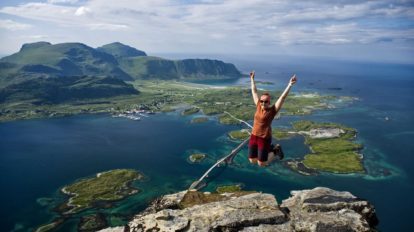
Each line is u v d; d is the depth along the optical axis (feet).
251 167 541.75
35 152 644.27
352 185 484.33
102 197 449.48
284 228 83.05
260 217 85.15
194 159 588.50
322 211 92.22
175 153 628.28
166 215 87.04
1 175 524.93
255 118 67.87
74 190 471.62
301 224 84.53
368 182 494.59
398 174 524.93
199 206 91.91
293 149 640.58
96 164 577.43
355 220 87.04
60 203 435.94
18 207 424.87
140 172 535.60
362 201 95.91
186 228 83.46
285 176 510.17
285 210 91.97
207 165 563.89
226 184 479.82
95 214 407.44
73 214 408.26
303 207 93.20
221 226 82.79
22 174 530.27
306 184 483.92
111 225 384.88
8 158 606.14
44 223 389.19
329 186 479.41
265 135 66.74
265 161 67.15
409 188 476.54
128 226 86.63
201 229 82.33
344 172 527.40
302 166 549.54
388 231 367.25
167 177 515.50
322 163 561.02
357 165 552.82
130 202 438.81
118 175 518.37
